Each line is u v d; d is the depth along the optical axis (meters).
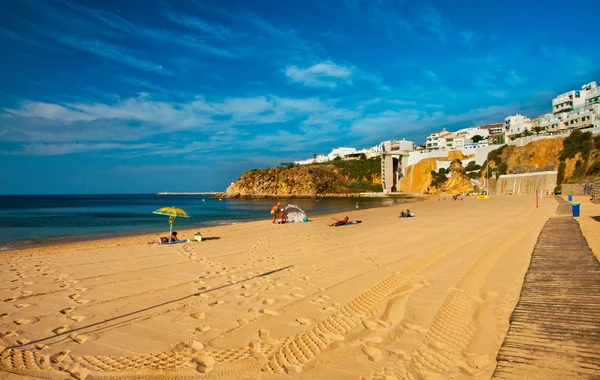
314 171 154.62
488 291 8.90
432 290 9.16
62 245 19.84
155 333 6.73
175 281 10.70
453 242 16.91
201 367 5.37
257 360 5.54
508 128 131.50
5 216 49.62
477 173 104.69
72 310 8.12
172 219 20.66
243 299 8.78
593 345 5.43
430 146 150.12
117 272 12.01
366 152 172.38
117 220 41.16
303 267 12.39
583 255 12.19
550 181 76.06
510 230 20.62
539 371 4.74
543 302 7.62
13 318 7.63
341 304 8.23
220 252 16.06
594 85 97.12
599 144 70.75
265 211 61.38
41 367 5.45
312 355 5.67
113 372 5.26
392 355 5.62
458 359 5.41
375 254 14.56
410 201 82.06
